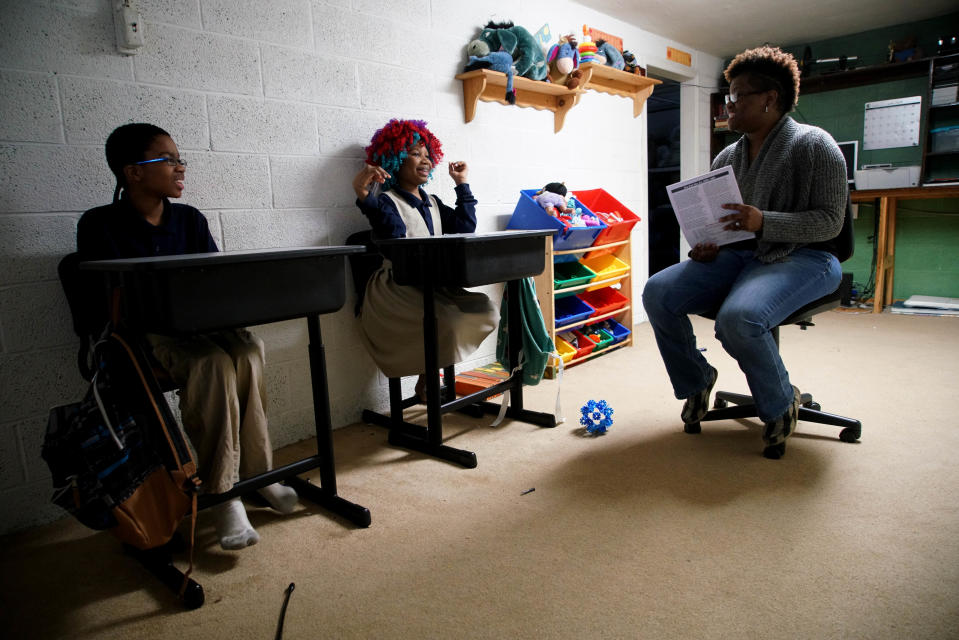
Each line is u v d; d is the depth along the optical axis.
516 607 1.25
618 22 4.09
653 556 1.42
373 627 1.21
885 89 4.72
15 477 1.71
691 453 2.04
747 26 4.38
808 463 1.91
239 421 1.59
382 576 1.39
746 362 1.85
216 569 1.45
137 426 1.31
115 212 1.62
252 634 1.21
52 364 1.75
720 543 1.46
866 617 1.17
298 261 1.41
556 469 1.95
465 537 1.55
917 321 4.12
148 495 1.31
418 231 2.31
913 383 2.71
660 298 2.03
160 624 1.26
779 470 1.87
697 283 2.01
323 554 1.50
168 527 1.34
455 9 2.85
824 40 4.88
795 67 1.88
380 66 2.53
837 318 4.36
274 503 1.70
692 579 1.32
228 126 2.07
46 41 1.67
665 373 3.08
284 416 2.29
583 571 1.37
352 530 1.62
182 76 1.94
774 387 1.87
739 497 1.70
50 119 1.69
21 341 1.69
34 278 1.70
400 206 2.28
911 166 4.38
